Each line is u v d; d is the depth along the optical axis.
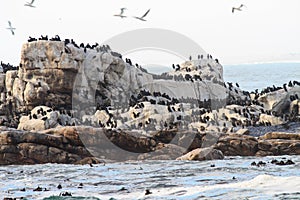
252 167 30.34
